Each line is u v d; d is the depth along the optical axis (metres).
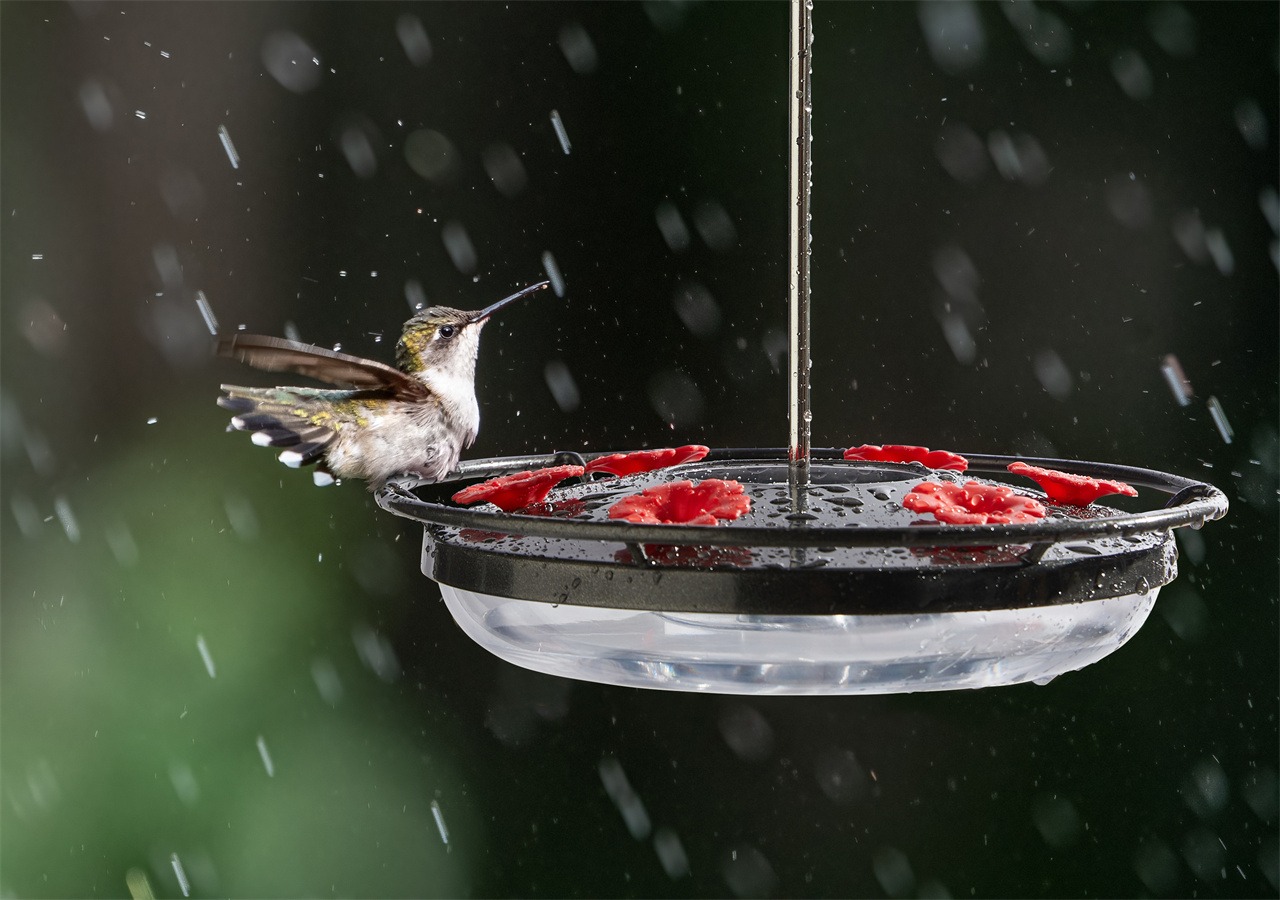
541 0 10.53
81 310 10.32
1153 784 9.77
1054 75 10.29
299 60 10.66
